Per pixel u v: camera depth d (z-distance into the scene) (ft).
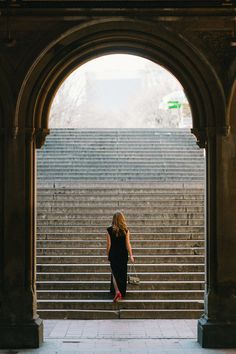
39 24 27.45
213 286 27.68
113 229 34.30
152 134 58.03
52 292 34.60
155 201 45.52
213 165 27.96
